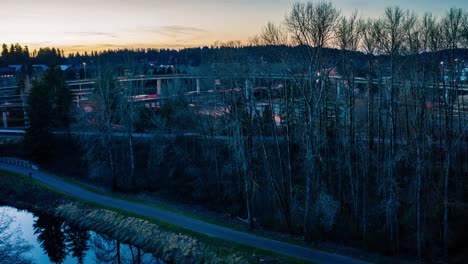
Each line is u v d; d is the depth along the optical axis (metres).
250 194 38.44
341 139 36.94
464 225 29.88
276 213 36.50
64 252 35.62
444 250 27.53
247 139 37.00
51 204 45.09
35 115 57.34
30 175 53.12
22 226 41.62
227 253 28.34
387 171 34.12
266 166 37.66
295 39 29.34
